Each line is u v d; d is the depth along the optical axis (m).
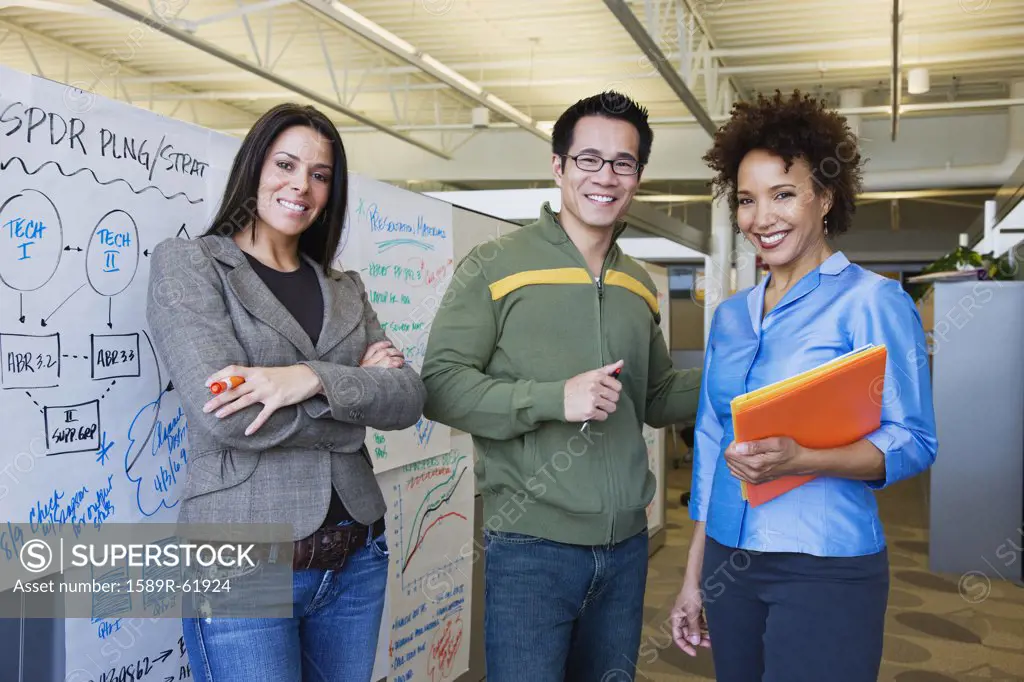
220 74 9.45
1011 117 9.12
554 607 1.76
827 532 1.47
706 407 1.76
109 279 1.54
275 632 1.43
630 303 1.90
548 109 10.72
